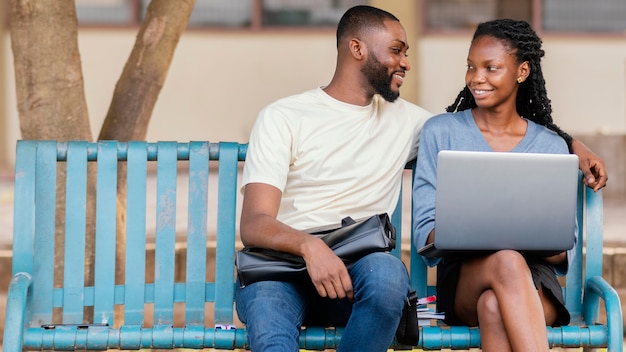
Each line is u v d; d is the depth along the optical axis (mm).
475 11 13430
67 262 4422
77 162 4438
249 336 3906
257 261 4031
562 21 13539
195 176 4477
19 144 4402
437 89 13305
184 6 5383
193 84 13266
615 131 13578
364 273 3879
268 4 13305
